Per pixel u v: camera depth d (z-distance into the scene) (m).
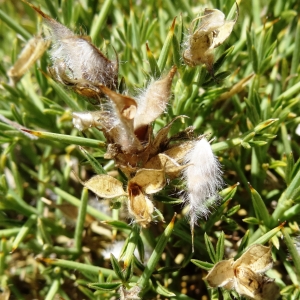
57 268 0.10
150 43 0.12
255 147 0.10
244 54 0.11
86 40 0.08
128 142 0.07
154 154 0.08
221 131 0.11
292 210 0.09
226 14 0.11
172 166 0.08
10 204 0.10
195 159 0.08
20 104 0.12
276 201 0.11
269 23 0.11
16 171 0.11
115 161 0.08
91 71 0.08
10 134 0.11
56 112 0.11
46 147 0.12
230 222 0.09
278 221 0.09
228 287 0.08
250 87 0.11
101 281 0.09
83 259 0.11
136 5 0.13
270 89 0.11
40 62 0.11
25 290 0.11
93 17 0.13
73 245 0.12
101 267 0.10
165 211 0.11
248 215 0.11
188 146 0.08
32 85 0.12
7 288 0.11
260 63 0.10
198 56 0.08
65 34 0.08
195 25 0.08
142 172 0.07
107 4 0.11
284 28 0.13
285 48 0.12
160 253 0.08
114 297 0.10
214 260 0.08
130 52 0.12
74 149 0.12
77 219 0.10
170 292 0.09
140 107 0.08
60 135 0.09
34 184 0.12
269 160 0.11
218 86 0.11
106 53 0.09
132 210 0.07
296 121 0.11
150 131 0.08
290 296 0.09
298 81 0.11
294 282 0.09
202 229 0.10
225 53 0.09
